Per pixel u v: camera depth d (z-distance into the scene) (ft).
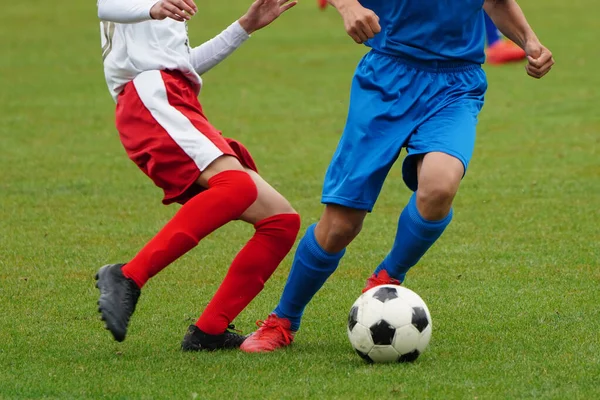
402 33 56.44
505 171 110.01
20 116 148.56
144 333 58.75
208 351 54.75
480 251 78.74
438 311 62.85
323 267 54.95
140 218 92.02
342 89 170.40
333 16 277.85
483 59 58.18
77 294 67.77
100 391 47.29
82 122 144.36
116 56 55.26
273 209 54.60
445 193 52.06
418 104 55.93
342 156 55.57
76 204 97.40
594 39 222.28
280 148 125.29
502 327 58.80
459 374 49.42
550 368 50.26
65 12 294.87
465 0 55.98
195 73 55.67
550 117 142.72
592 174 107.76
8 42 236.84
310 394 46.60
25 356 53.67
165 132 52.90
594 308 62.64
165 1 51.90
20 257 78.07
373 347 51.06
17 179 108.58
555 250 78.48
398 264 56.18
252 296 55.11
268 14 59.21
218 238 84.69
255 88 172.45
